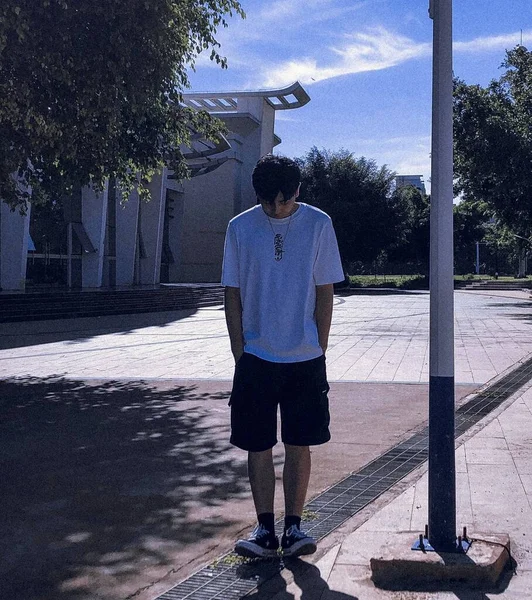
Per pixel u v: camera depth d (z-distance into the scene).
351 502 4.83
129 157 10.94
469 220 74.44
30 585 3.64
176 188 49.38
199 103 55.78
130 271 37.59
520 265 61.12
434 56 3.70
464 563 3.44
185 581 3.62
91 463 5.97
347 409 8.25
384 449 6.38
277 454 6.20
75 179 10.41
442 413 3.67
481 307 29.42
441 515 3.64
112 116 8.91
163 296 30.27
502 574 3.56
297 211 3.77
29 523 4.54
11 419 7.80
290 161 3.72
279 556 3.86
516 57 27.91
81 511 4.77
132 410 8.27
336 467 5.78
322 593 3.39
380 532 4.14
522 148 26.17
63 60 8.47
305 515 4.53
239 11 10.16
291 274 3.72
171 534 4.34
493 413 7.71
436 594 3.34
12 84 8.51
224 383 10.27
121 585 3.63
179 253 50.94
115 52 8.59
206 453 6.27
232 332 3.82
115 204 37.09
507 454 5.93
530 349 14.02
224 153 52.59
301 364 3.72
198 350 14.71
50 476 5.59
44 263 31.25
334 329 18.95
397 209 56.53
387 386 9.84
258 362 3.73
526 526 4.22
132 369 11.87
